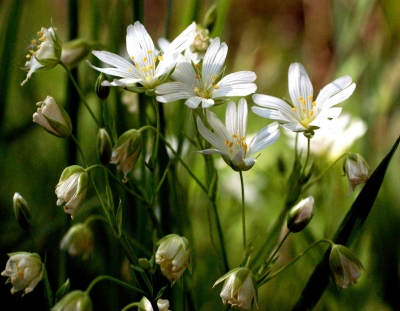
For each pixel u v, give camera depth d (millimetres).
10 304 442
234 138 384
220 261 403
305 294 391
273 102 386
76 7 430
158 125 387
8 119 503
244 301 370
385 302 442
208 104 375
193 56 404
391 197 452
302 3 932
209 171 393
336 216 458
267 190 475
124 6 438
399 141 382
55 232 455
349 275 381
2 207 473
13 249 454
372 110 483
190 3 448
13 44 455
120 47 440
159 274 386
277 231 402
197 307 426
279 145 497
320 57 825
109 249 438
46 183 478
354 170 388
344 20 552
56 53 390
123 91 430
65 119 383
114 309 436
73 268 449
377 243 443
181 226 422
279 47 848
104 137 375
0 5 468
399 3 514
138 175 431
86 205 446
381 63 513
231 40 913
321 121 382
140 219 419
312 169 396
